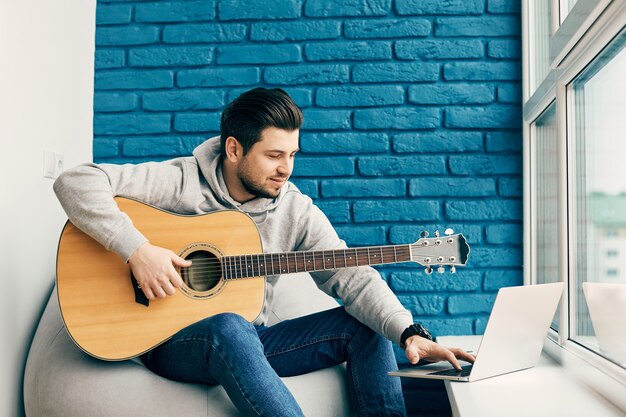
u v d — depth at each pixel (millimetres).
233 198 1901
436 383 2467
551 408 1342
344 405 1765
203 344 1476
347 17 2600
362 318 1794
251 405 1401
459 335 2492
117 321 1611
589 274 1784
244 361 1428
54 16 2174
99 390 1534
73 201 1639
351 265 1768
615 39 1538
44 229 2047
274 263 1736
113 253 1650
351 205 2562
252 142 1757
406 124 2566
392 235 2537
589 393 1476
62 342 1685
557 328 2074
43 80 2068
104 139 2586
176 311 1645
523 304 1565
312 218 1956
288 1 2604
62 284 1620
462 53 2574
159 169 1845
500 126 2549
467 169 2543
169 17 2625
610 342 1550
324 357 1804
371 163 2564
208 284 1728
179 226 1727
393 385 1732
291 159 1813
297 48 2596
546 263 2264
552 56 1939
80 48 2441
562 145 1936
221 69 2605
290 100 1783
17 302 1844
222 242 1737
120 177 1764
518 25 2570
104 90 2604
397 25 2588
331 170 2570
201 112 2600
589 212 1791
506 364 1656
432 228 2541
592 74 1748
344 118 2578
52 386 1573
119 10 2631
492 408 1332
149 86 2615
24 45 1924
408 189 2553
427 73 2576
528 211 2482
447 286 2512
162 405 1524
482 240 2529
